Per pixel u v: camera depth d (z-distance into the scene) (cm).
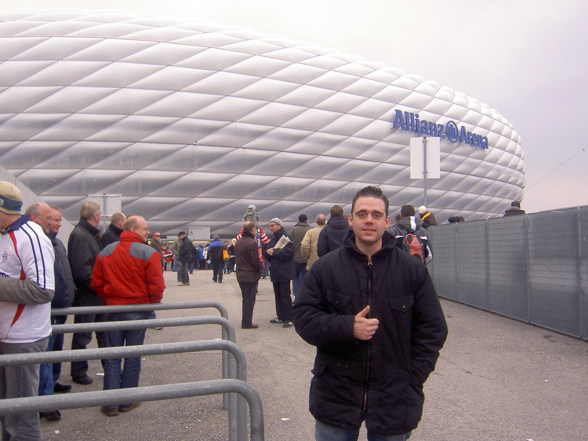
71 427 534
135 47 3509
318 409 293
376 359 287
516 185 5391
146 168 3456
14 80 3309
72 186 3353
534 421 504
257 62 3722
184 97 3503
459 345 844
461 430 484
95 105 3372
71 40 3441
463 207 4759
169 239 3600
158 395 269
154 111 3447
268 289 1900
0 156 3253
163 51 3541
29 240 414
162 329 1091
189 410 580
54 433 518
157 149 3456
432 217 1250
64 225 1573
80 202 3388
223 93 3581
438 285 1546
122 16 3681
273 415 546
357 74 4066
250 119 3628
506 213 1267
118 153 3403
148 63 3488
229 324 495
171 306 566
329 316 288
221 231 3709
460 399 575
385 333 290
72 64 3388
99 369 795
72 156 3341
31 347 422
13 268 413
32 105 3300
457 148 4584
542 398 573
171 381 681
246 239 1080
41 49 3384
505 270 1114
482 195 4903
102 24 3572
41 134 3303
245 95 3628
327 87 3891
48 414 551
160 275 601
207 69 3584
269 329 1071
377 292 292
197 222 3619
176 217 3581
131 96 3416
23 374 424
